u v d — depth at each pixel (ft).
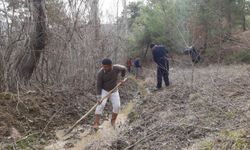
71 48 42.27
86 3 44.68
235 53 72.59
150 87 47.70
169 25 73.15
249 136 17.26
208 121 21.59
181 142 19.17
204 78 41.04
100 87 27.55
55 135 27.14
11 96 30.66
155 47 42.91
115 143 21.44
